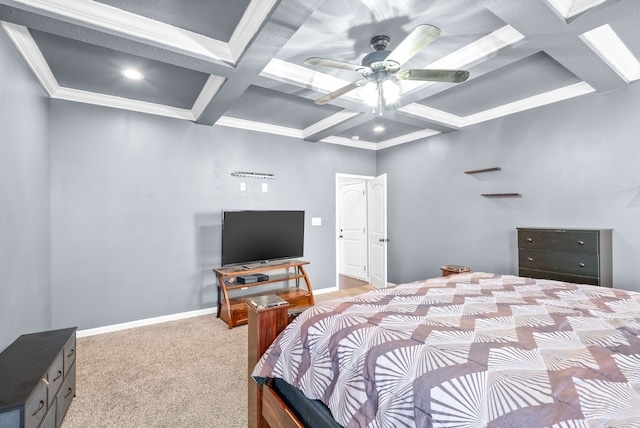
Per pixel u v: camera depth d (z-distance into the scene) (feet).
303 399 4.68
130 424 6.19
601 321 4.50
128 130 11.47
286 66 8.71
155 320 11.92
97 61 8.40
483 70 8.27
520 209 11.96
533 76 9.65
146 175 11.82
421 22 6.83
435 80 6.95
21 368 5.30
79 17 6.04
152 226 11.92
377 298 5.84
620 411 2.53
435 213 15.16
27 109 7.85
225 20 6.73
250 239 13.33
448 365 3.33
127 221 11.43
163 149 12.18
